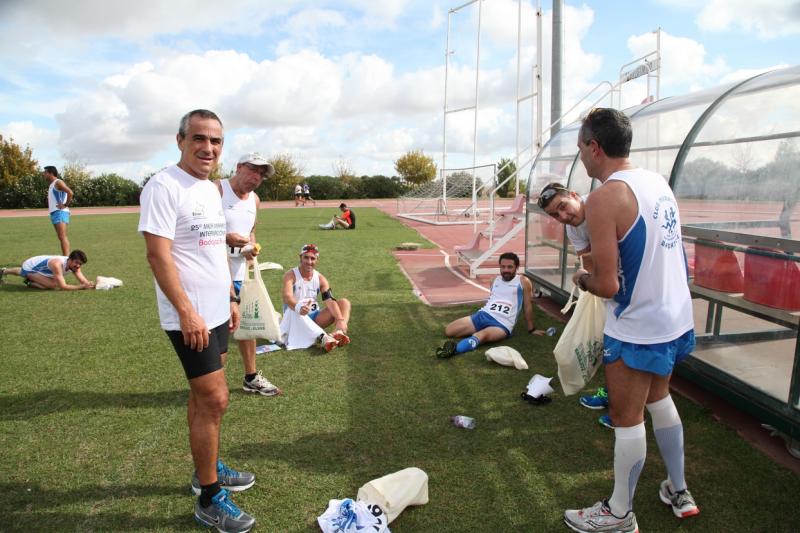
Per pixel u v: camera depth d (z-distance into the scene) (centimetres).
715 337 358
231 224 375
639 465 224
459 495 265
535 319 592
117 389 407
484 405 371
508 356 445
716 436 317
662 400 235
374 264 995
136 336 544
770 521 241
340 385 410
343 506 240
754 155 331
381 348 498
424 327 566
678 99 449
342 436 328
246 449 313
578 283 227
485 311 519
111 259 1088
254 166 370
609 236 202
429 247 1250
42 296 736
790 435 283
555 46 904
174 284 225
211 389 238
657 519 245
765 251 310
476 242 990
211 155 244
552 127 908
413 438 325
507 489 270
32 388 409
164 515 253
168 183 231
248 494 268
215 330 246
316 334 494
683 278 219
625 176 206
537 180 692
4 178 3525
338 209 3002
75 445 321
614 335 221
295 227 1812
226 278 256
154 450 314
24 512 255
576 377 321
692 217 384
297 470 290
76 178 3772
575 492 267
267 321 379
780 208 310
